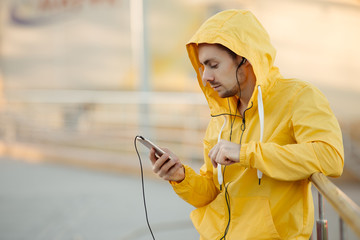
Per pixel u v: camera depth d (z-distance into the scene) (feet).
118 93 42.96
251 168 6.20
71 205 22.26
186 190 6.95
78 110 41.57
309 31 35.45
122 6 42.68
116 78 43.27
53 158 34.09
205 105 34.78
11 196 24.31
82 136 35.96
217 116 7.09
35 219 20.12
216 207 6.64
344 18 35.40
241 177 6.23
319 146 5.56
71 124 40.40
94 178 28.43
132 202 22.62
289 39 35.60
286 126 5.99
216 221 6.61
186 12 38.04
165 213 20.75
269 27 35.81
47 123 41.65
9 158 36.29
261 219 6.05
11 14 47.50
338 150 5.56
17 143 37.83
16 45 47.44
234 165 6.43
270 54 6.18
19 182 27.84
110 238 17.63
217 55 6.19
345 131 31.86
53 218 20.25
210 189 7.07
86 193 24.57
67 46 45.14
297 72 35.53
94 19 43.98
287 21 35.63
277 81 6.28
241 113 6.56
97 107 42.34
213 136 7.00
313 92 5.95
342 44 35.37
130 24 42.47
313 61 35.45
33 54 46.60
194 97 34.63
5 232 18.43
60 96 44.21
